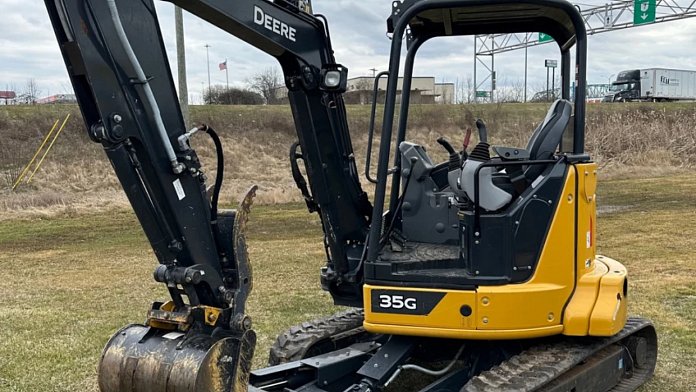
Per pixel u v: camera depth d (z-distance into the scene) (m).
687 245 10.96
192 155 3.31
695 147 25.00
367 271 3.92
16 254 11.96
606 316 3.74
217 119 26.19
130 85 3.04
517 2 3.76
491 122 24.00
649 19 23.14
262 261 10.54
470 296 3.70
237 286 3.51
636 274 8.93
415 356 4.50
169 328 3.49
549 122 3.97
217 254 3.51
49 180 20.77
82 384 5.47
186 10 3.41
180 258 3.35
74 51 2.89
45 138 23.45
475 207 3.69
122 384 3.40
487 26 4.66
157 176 3.17
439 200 4.39
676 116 28.48
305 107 4.02
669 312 7.10
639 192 18.09
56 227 15.05
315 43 3.98
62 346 6.45
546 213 3.76
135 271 10.27
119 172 3.07
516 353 4.14
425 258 3.99
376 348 4.64
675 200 16.47
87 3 2.87
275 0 3.81
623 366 4.71
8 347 6.43
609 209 15.34
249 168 23.09
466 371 4.25
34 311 7.84
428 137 21.84
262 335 6.64
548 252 3.76
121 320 7.42
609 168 22.89
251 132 25.95
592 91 49.28
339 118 4.21
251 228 14.16
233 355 3.36
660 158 24.30
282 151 25.05
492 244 3.72
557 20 4.38
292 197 18.58
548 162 3.80
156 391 3.29
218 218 3.61
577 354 3.92
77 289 9.05
